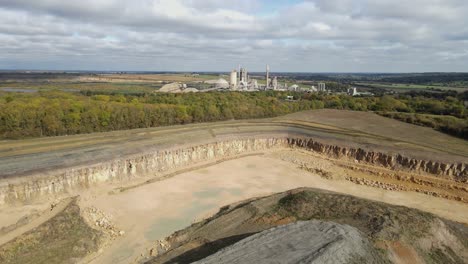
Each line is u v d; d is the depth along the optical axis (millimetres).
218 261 22344
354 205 34438
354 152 65312
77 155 48312
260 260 22172
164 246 33750
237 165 63406
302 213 34281
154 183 51469
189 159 61375
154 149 56406
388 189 52531
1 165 41719
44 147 50531
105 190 46375
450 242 28781
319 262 21469
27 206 38469
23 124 60344
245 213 36344
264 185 53594
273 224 32750
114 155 50875
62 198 41750
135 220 39844
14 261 28969
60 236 33281
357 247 24078
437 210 44875
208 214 42156
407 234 28016
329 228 26422
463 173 53062
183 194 48500
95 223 37938
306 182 55562
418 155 58250
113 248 33656
